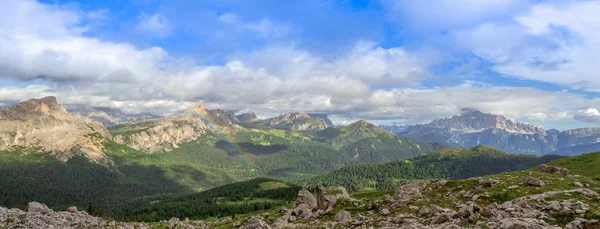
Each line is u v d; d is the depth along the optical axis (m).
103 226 83.31
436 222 49.75
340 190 100.19
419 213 59.25
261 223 60.97
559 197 53.06
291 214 91.00
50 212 87.62
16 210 84.62
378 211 75.31
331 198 93.44
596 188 61.50
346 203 90.00
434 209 57.84
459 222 46.34
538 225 34.53
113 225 86.31
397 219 55.75
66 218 86.19
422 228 42.59
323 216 81.44
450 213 51.25
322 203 93.00
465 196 70.50
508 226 35.88
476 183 79.31
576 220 37.41
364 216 68.06
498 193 66.31
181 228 93.56
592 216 39.38
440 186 85.88
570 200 47.62
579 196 53.38
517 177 77.75
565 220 41.59
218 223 101.38
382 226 54.03
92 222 86.88
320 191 96.75
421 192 84.31
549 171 89.31
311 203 97.31
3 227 66.56
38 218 75.56
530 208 49.16
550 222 41.66
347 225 61.59
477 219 46.69
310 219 80.44
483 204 62.31
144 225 101.19
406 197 80.12
